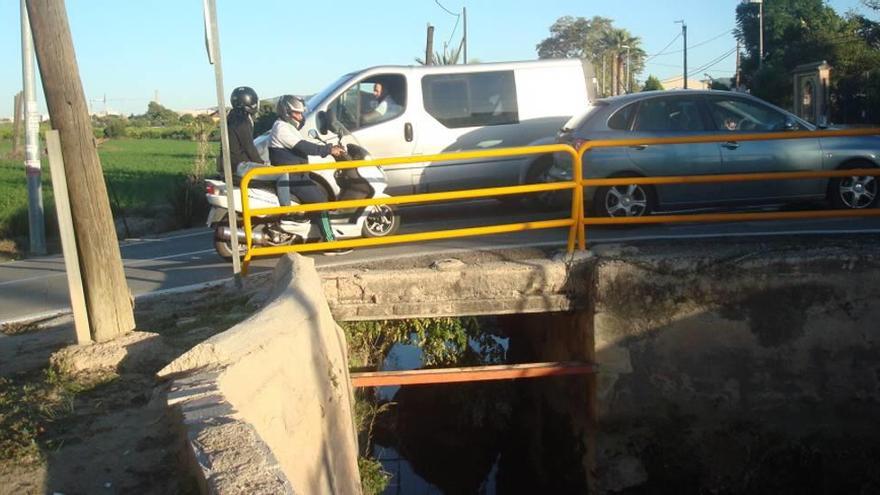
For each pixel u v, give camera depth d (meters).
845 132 8.23
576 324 8.51
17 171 30.55
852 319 7.91
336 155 9.38
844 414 8.02
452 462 10.00
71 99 5.99
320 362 5.50
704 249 8.20
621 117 10.23
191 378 4.19
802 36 41.22
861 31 35.31
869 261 7.85
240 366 4.35
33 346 6.71
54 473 4.12
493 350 9.62
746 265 7.85
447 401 10.14
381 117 11.38
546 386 9.70
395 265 8.39
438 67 11.63
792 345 7.95
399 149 11.37
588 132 10.23
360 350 8.31
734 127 10.26
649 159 9.99
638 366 7.98
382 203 8.16
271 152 9.30
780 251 8.02
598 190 10.09
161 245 13.34
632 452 8.10
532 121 11.75
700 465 8.11
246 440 3.43
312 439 4.79
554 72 11.96
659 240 9.03
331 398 5.59
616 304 7.89
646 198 10.11
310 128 10.99
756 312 7.92
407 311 8.00
